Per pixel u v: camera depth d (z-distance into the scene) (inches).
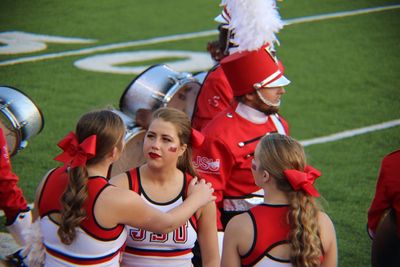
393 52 1738.4
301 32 1897.1
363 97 1446.9
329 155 1150.3
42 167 1047.6
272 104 639.1
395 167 542.0
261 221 472.1
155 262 502.0
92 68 1577.3
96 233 456.8
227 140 625.0
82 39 1798.7
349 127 1284.4
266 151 480.4
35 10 2037.4
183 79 811.4
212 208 518.0
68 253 461.1
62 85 1462.8
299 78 1555.1
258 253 467.8
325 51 1745.8
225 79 752.3
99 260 462.0
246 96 637.3
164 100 790.5
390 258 557.9
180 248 505.7
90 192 456.8
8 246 771.4
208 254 519.2
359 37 1852.9
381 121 1317.7
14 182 588.1
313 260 456.1
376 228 566.3
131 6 2130.9
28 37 1787.6
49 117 1275.8
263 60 632.4
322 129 1274.6
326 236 473.4
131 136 757.9
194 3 2180.1
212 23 1977.1
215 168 623.5
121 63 1621.6
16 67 1557.6
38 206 478.0
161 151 498.0
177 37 1840.6
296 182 464.4
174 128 502.3
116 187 465.4
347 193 998.4
